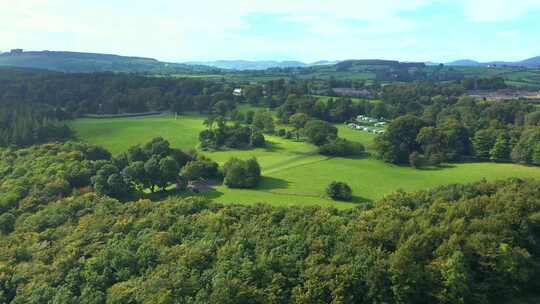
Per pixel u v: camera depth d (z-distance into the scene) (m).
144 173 109.31
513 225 69.81
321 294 56.03
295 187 116.88
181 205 78.94
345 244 63.28
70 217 75.94
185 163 128.62
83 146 120.19
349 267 58.22
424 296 59.72
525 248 67.88
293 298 55.66
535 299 64.62
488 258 63.06
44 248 66.44
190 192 112.50
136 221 72.81
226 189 115.31
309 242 63.88
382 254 60.88
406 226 67.19
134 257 61.84
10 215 76.44
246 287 55.06
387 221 68.75
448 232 66.56
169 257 61.22
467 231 66.94
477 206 73.56
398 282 57.56
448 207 73.88
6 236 71.19
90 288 56.94
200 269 59.19
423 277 59.81
